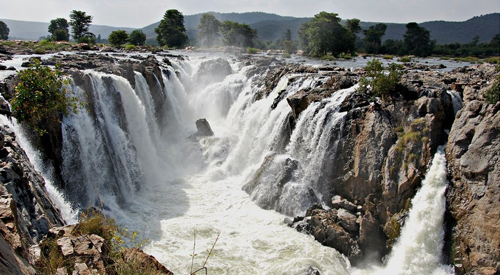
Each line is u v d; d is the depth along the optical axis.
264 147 30.91
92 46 69.44
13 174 13.98
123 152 27.98
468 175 17.78
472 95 20.58
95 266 10.49
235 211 24.34
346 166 23.00
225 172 31.14
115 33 86.38
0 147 14.75
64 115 22.86
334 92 27.30
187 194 27.27
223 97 43.97
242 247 19.91
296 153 26.81
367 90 25.17
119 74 31.48
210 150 34.16
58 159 21.72
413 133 20.58
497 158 16.80
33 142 20.19
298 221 22.17
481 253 16.33
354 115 23.72
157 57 56.62
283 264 18.39
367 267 18.72
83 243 11.41
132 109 31.16
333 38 82.25
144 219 22.95
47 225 13.71
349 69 39.34
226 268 18.12
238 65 52.88
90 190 23.64
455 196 18.17
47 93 20.56
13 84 22.52
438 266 17.73
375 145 21.91
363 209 21.20
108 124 27.67
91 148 24.64
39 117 20.34
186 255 19.00
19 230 11.13
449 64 56.00
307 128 26.39
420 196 19.17
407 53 115.62
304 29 102.62
